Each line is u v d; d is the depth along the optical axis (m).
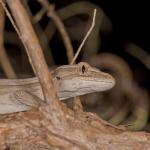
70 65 0.28
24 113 0.27
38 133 0.26
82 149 0.26
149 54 0.46
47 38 0.42
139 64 0.45
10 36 0.43
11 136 0.26
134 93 0.41
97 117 0.27
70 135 0.26
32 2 0.45
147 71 0.45
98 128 0.26
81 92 0.28
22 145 0.26
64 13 0.41
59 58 0.46
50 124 0.25
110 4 0.46
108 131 0.26
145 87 0.44
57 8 0.44
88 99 0.40
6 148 0.26
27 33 0.23
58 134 0.25
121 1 0.46
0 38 0.34
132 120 0.39
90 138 0.26
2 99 0.28
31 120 0.26
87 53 0.41
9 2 0.22
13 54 0.44
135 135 0.26
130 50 0.45
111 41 0.46
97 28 0.41
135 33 0.46
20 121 0.26
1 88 0.28
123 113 0.40
